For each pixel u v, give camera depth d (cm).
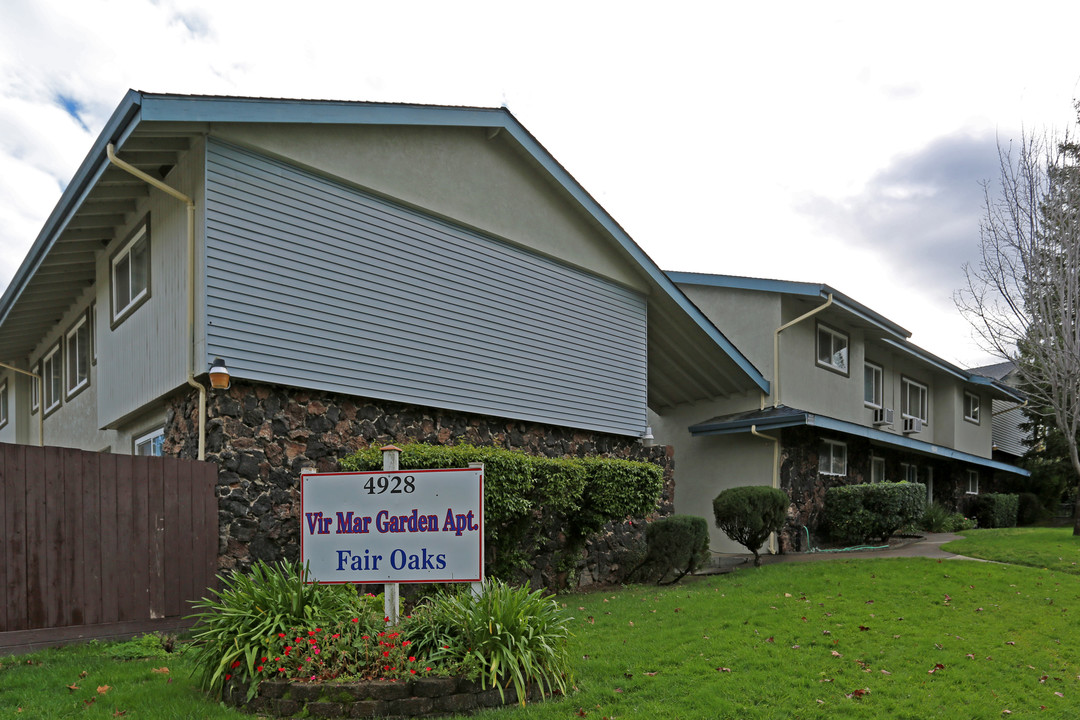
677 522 1148
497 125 1091
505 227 1128
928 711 518
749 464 1608
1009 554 1240
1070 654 675
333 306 892
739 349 1670
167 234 863
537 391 1165
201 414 786
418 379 982
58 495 643
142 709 477
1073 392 1491
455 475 578
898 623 762
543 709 498
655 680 568
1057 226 1502
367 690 478
